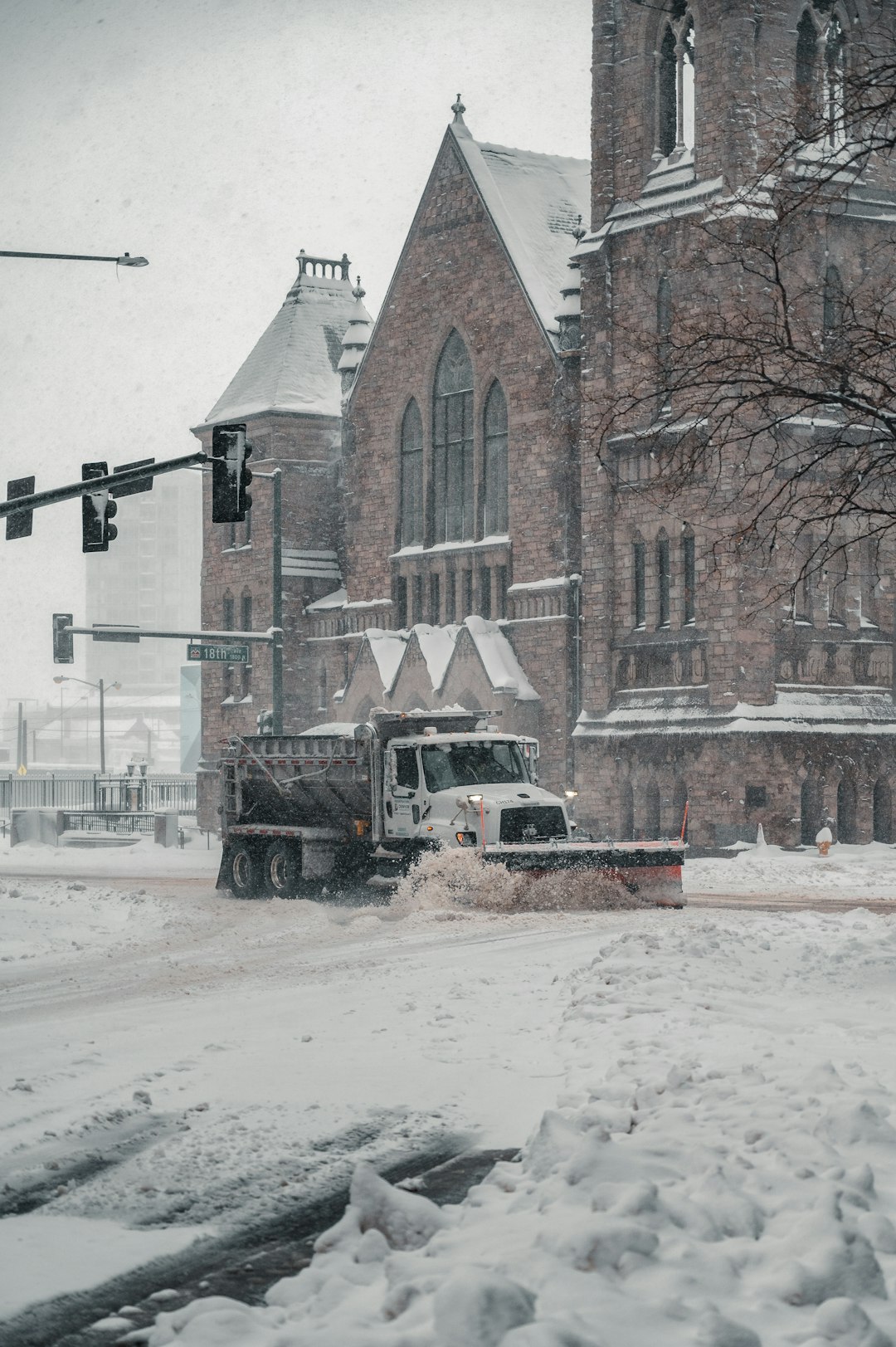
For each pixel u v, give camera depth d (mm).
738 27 48219
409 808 29516
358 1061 12508
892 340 21047
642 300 50469
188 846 52719
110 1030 14742
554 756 53812
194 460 26156
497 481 58188
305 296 73250
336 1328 5922
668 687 49500
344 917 27297
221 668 70688
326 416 68812
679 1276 6262
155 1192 8922
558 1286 6113
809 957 17891
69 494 26750
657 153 51375
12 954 23172
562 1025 13828
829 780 47406
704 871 39781
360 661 60750
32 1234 8164
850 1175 7520
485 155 60031
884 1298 6270
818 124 23938
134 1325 6676
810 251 47312
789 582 47000
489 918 25984
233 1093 11336
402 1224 7191
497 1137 9977
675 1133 8727
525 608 55406
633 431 23625
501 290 57188
